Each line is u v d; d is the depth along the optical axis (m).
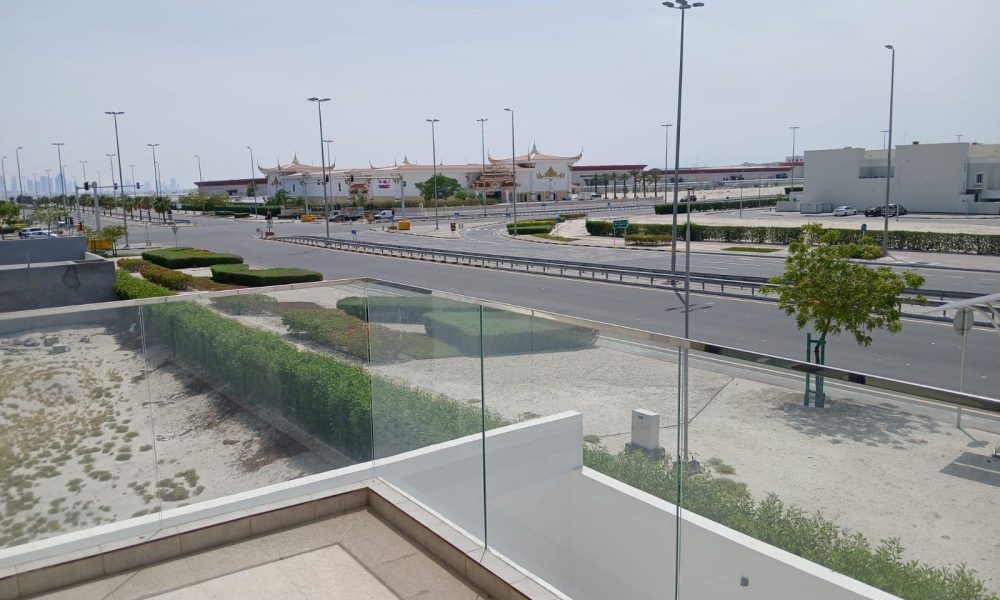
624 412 3.75
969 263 31.84
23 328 5.02
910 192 60.97
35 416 5.08
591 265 30.69
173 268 36.50
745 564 3.13
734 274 30.12
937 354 16.11
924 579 2.51
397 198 102.94
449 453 5.25
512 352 4.56
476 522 5.01
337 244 48.81
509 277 32.47
